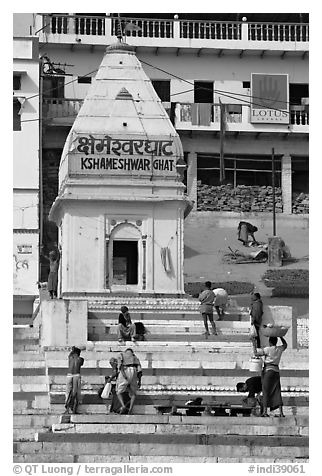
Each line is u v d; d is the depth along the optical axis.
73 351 30.97
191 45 63.53
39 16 62.06
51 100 61.25
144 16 64.56
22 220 55.34
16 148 56.09
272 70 64.81
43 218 59.38
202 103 63.22
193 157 63.69
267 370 30.28
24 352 34.97
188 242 61.25
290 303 55.19
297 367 33.91
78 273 40.12
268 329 36.22
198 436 28.67
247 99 64.38
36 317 39.12
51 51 62.53
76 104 61.47
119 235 40.41
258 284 57.31
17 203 55.44
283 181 64.56
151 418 29.86
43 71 59.62
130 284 40.53
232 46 63.78
